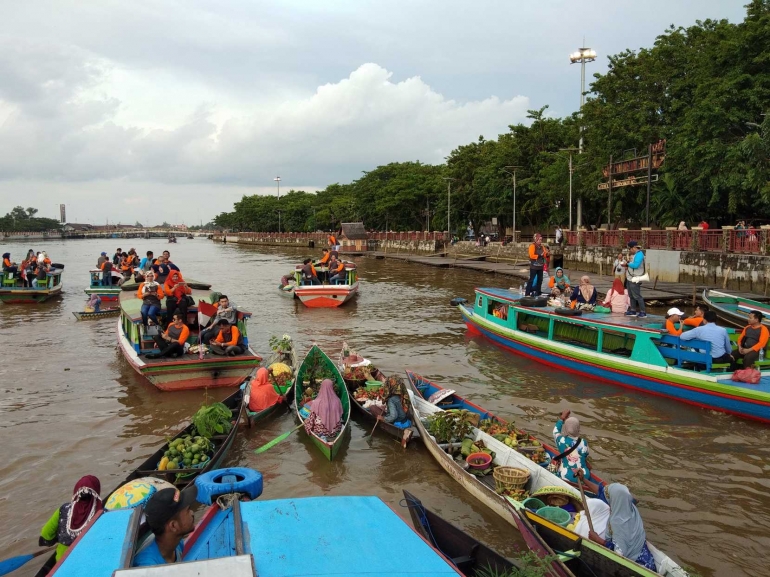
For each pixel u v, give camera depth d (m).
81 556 3.44
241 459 9.78
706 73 29.92
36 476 9.10
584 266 37.62
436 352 17.61
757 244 24.11
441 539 6.54
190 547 3.75
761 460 9.69
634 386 13.42
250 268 54.78
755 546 7.18
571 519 6.75
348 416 10.93
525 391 13.58
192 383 13.29
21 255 76.12
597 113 38.81
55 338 19.56
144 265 22.81
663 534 7.46
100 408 12.28
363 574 3.46
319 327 21.97
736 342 13.74
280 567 3.47
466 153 65.38
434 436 9.77
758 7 27.84
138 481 6.59
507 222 62.00
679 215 34.19
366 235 81.81
